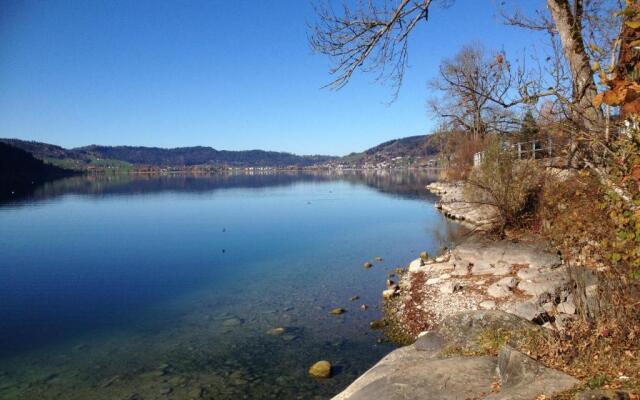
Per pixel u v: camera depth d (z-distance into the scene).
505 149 16.72
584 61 4.68
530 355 5.27
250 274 18.17
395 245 23.47
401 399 4.90
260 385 8.79
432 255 19.62
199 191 82.31
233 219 38.47
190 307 14.01
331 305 13.59
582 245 5.52
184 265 20.42
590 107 4.49
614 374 4.34
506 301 10.78
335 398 6.39
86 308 14.24
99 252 24.16
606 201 4.47
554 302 9.59
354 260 20.09
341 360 9.79
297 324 12.09
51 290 16.53
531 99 4.79
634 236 4.14
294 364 9.67
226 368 9.58
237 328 11.97
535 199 15.48
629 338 4.80
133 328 12.27
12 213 44.75
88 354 10.58
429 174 141.88
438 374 5.26
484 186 17.20
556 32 6.23
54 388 8.95
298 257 21.36
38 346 11.13
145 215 42.50
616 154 4.06
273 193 74.12
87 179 149.12
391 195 60.62
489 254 14.63
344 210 43.59
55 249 25.20
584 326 5.34
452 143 40.69
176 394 8.55
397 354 7.09
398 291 13.90
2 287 17.05
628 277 4.84
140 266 20.45
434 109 36.34
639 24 3.14
